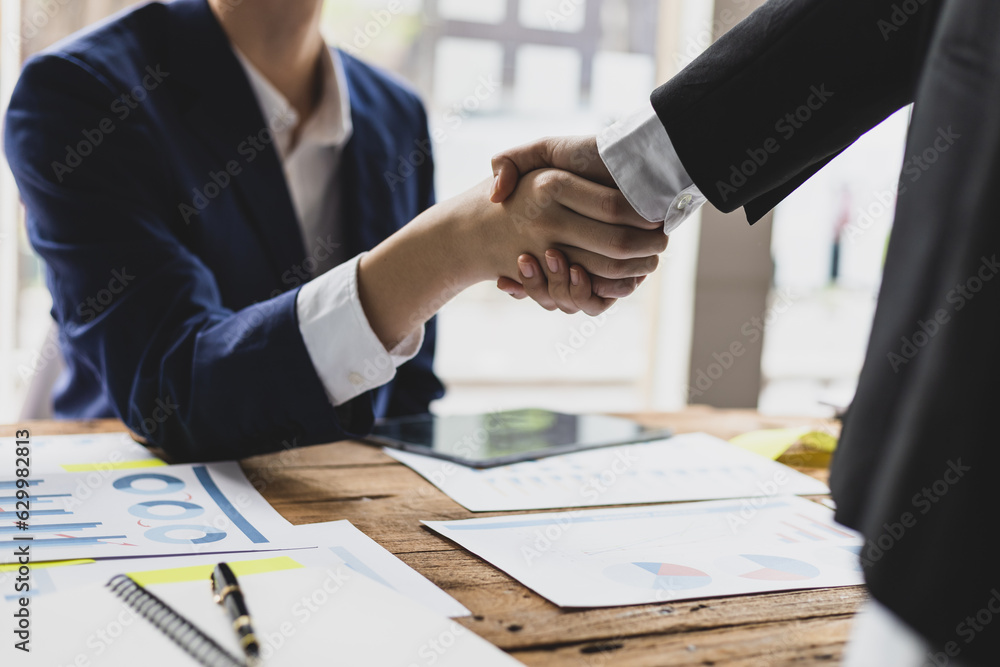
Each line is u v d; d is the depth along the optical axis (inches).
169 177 31.3
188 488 21.2
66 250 27.0
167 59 33.2
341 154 39.7
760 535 18.8
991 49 11.1
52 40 70.0
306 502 20.4
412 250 22.2
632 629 13.4
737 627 13.6
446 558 16.6
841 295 114.5
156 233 28.1
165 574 14.6
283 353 22.6
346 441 27.8
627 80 106.3
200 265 28.3
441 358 124.3
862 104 18.2
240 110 33.6
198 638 11.7
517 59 105.0
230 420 23.1
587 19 104.5
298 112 38.9
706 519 20.0
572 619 13.7
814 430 27.9
